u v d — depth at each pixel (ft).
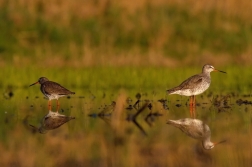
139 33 84.38
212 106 51.42
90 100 56.08
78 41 82.69
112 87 67.26
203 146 35.96
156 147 35.86
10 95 60.85
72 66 74.69
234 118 45.16
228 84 67.36
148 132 40.14
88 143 37.27
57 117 46.29
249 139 37.76
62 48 80.53
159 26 85.87
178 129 41.01
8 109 50.75
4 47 80.12
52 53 79.00
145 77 69.00
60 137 39.09
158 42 83.15
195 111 48.65
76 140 38.14
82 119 45.39
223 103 52.44
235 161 32.60
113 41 82.94
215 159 33.01
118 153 34.58
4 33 82.74
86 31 84.64
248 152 34.42
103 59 76.59
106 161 32.91
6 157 34.01
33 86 67.82
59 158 33.73
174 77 69.21
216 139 37.81
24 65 75.05
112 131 40.78
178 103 53.42
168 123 43.21
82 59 76.43
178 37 84.69
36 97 59.26
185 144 36.58
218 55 80.94
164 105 51.72
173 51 81.30
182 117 45.73
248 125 42.24
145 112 48.01
